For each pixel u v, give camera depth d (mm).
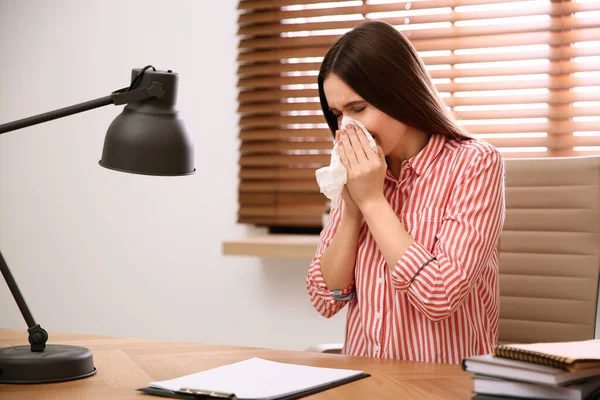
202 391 1012
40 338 1182
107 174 3213
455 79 2619
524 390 926
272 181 2871
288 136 2803
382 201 1393
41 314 3346
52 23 3303
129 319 3182
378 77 1396
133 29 3154
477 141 1476
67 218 3291
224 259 2994
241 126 2908
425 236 1438
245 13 2928
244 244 2576
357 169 1385
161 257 3117
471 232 1366
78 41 3258
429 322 1439
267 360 1244
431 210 1446
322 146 2771
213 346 1426
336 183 1394
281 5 2812
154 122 1164
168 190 3098
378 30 1428
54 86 3307
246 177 2889
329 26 2762
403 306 1458
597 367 930
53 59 3305
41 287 3344
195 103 3031
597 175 1707
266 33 2834
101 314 3234
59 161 3303
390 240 1354
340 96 1429
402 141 1505
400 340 1459
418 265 1327
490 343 1502
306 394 1034
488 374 945
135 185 3162
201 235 3039
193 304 3059
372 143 1397
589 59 2486
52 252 3320
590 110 2438
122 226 3189
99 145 3229
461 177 1423
